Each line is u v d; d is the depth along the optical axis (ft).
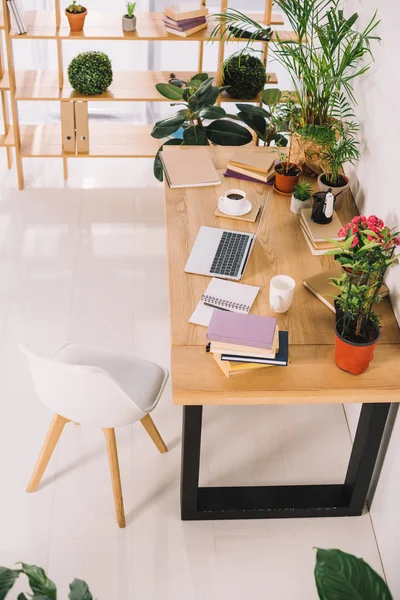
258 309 8.86
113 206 15.17
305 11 10.41
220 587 8.77
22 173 15.39
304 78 10.69
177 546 9.15
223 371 8.06
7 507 9.46
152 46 17.08
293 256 9.73
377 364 8.23
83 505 9.54
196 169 11.18
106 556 9.00
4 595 6.27
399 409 8.64
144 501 9.64
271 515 9.52
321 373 8.11
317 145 10.80
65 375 7.95
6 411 10.68
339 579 6.35
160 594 8.66
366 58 10.29
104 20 14.58
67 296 12.78
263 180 11.08
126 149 15.38
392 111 9.20
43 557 8.94
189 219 10.30
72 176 15.98
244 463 10.17
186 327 8.57
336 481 10.00
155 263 13.73
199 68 15.28
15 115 14.49
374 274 8.80
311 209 10.26
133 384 9.07
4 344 11.75
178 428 10.62
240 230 10.14
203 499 9.50
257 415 10.85
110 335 12.07
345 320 8.08
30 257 13.60
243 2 17.02
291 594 8.75
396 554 8.61
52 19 14.51
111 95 14.55
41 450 9.41
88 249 13.92
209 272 9.32
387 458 9.07
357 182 10.77
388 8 9.38
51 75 15.20
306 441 10.52
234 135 13.78
